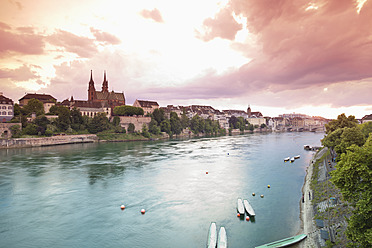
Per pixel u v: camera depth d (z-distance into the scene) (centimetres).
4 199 5022
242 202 4703
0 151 11606
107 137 17212
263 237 3391
